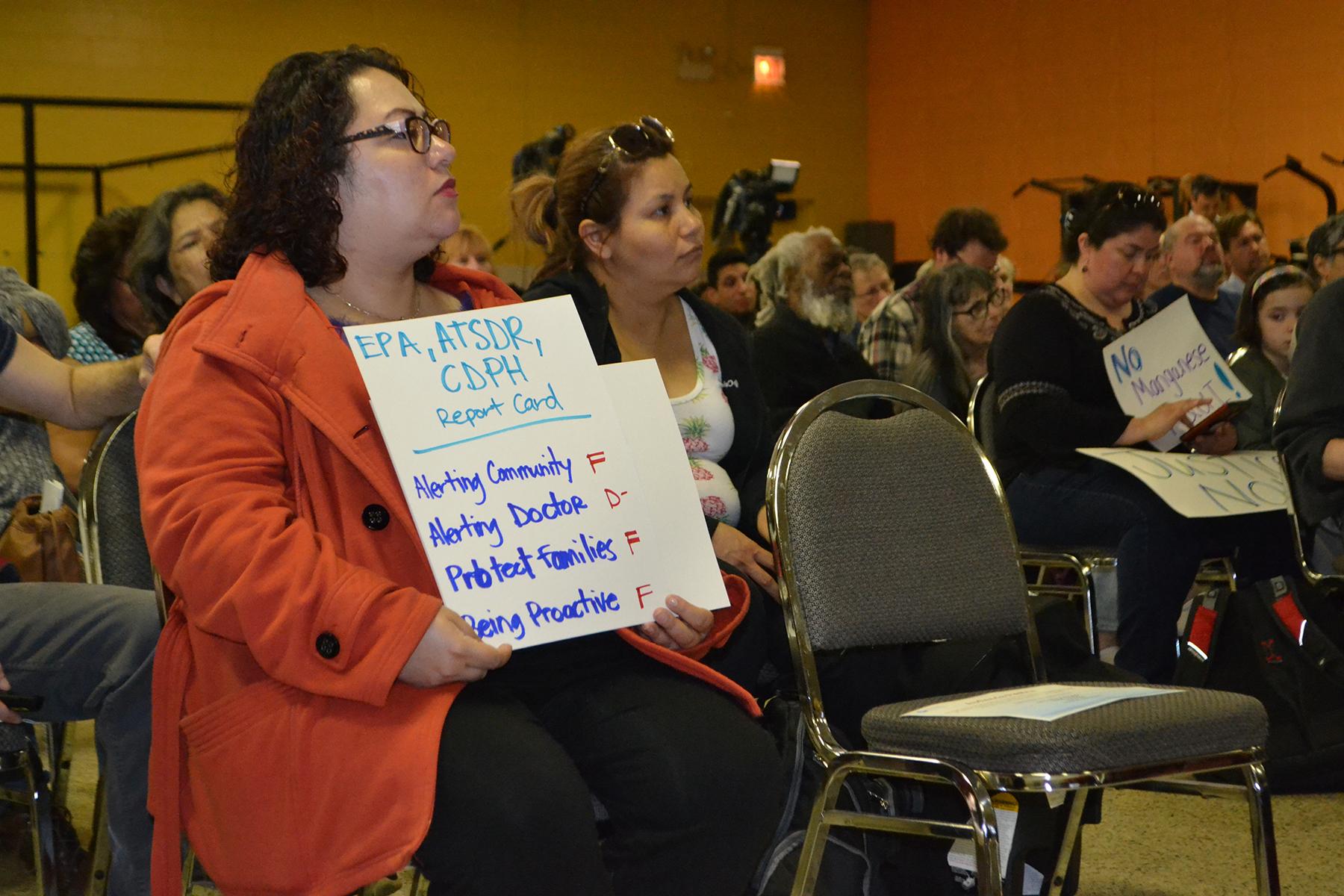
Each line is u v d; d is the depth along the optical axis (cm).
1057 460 298
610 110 1005
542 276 233
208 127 864
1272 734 273
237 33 875
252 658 140
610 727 149
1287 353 353
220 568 132
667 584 157
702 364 227
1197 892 224
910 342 464
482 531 142
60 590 178
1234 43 773
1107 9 863
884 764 155
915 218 1064
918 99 1048
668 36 1022
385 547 144
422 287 173
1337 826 257
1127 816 269
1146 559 281
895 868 189
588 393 154
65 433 285
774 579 205
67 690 173
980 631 191
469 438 145
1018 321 310
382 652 131
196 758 138
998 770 148
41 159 822
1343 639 274
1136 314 325
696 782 144
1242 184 722
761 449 228
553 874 129
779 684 209
